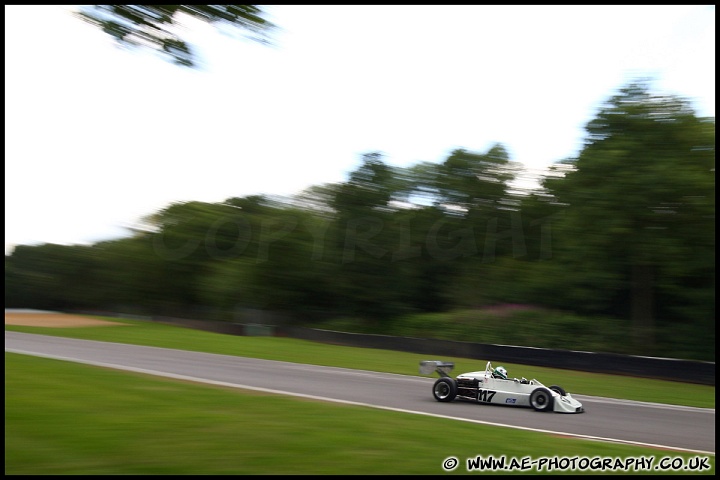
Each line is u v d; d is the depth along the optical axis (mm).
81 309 57188
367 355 25219
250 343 28812
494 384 12594
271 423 8672
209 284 44000
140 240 51406
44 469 6094
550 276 32719
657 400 15266
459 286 39500
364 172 41594
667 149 26141
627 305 30609
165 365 18031
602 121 27484
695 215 25281
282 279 40844
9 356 16172
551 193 37625
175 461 6535
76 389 10938
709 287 26047
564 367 22062
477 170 41344
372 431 8492
